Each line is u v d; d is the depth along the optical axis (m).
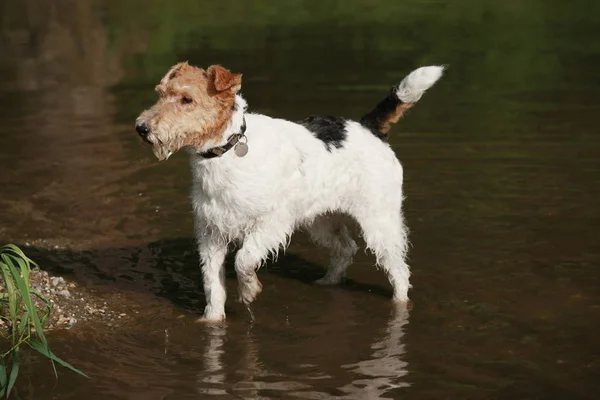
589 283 7.97
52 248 9.29
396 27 22.75
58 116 14.80
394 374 6.36
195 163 6.93
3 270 6.80
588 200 10.10
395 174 7.85
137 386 6.23
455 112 14.36
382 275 8.59
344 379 6.29
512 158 11.74
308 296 8.09
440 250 8.86
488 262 8.53
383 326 7.30
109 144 13.15
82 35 22.38
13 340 6.66
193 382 6.29
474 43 20.38
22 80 17.69
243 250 7.18
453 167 11.47
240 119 6.79
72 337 7.15
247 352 6.84
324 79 16.92
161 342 7.07
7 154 12.68
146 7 26.36
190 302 8.02
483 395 5.98
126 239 9.58
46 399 6.04
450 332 7.11
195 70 6.67
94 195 10.99
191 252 9.26
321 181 7.45
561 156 11.76
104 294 8.16
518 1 26.20
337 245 8.34
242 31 22.58
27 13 25.42
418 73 7.69
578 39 20.33
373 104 14.66
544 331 7.04
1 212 10.37
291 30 22.72
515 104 14.70
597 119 13.53
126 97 16.05
